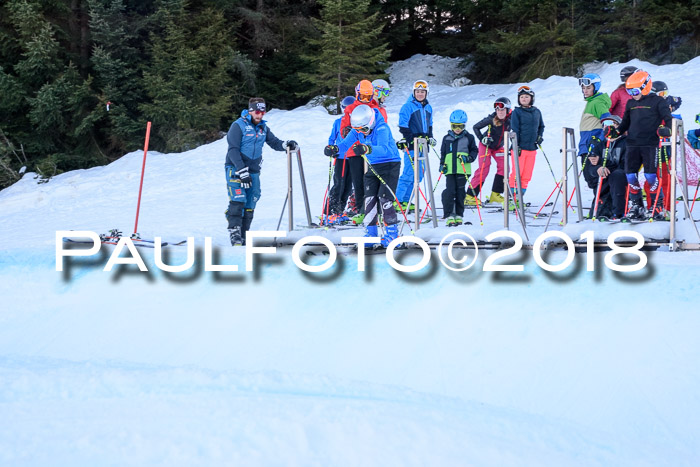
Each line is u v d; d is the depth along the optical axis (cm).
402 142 889
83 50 2442
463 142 839
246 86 2642
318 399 383
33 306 602
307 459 306
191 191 1508
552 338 462
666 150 704
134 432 331
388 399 397
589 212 850
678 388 399
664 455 349
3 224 1384
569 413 397
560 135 1518
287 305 555
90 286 630
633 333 454
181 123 2300
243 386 412
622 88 822
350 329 509
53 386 407
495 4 2797
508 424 366
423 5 3177
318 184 1390
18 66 2277
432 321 505
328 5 2398
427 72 2922
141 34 2486
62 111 2366
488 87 2409
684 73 1861
